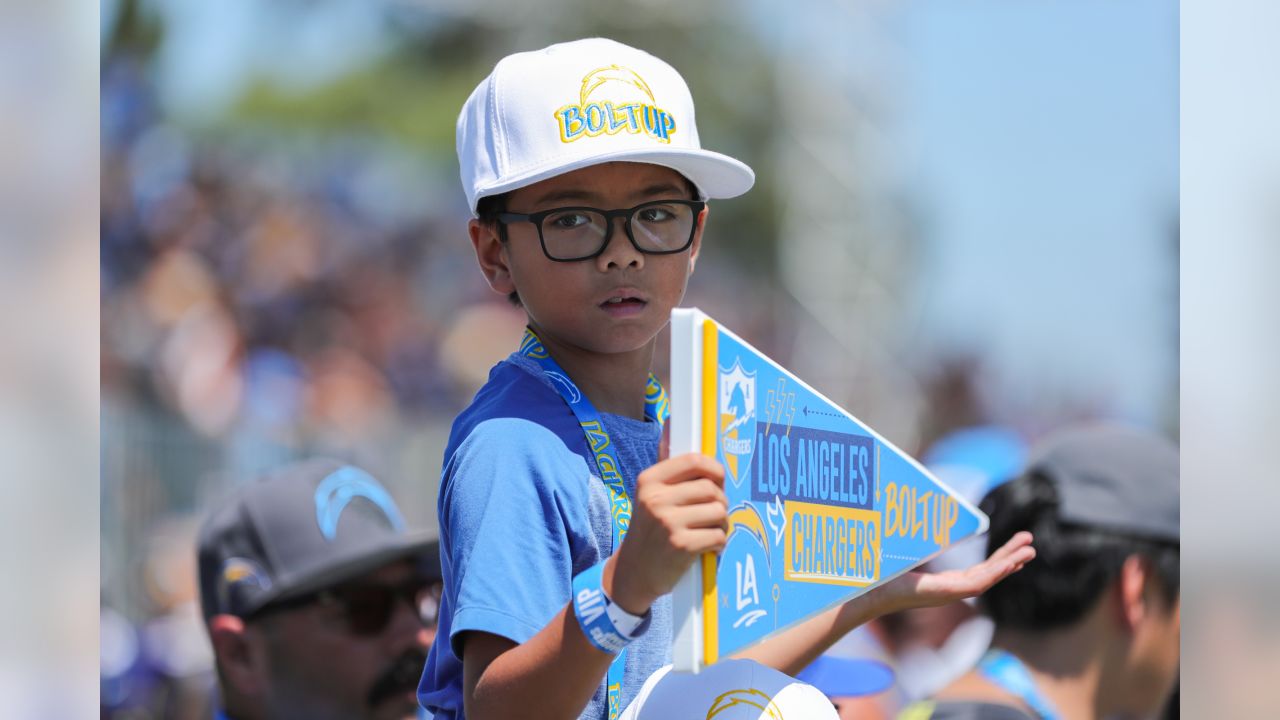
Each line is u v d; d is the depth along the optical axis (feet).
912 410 79.61
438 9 92.84
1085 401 73.20
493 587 10.34
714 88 91.20
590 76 11.92
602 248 11.60
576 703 9.85
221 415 57.72
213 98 73.31
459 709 11.53
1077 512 17.38
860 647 30.78
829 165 90.12
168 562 44.86
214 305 62.90
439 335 76.07
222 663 19.36
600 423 11.78
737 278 89.61
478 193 11.94
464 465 11.12
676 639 9.25
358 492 20.02
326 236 74.08
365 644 19.21
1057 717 17.10
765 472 10.15
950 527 12.35
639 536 9.25
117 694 38.93
